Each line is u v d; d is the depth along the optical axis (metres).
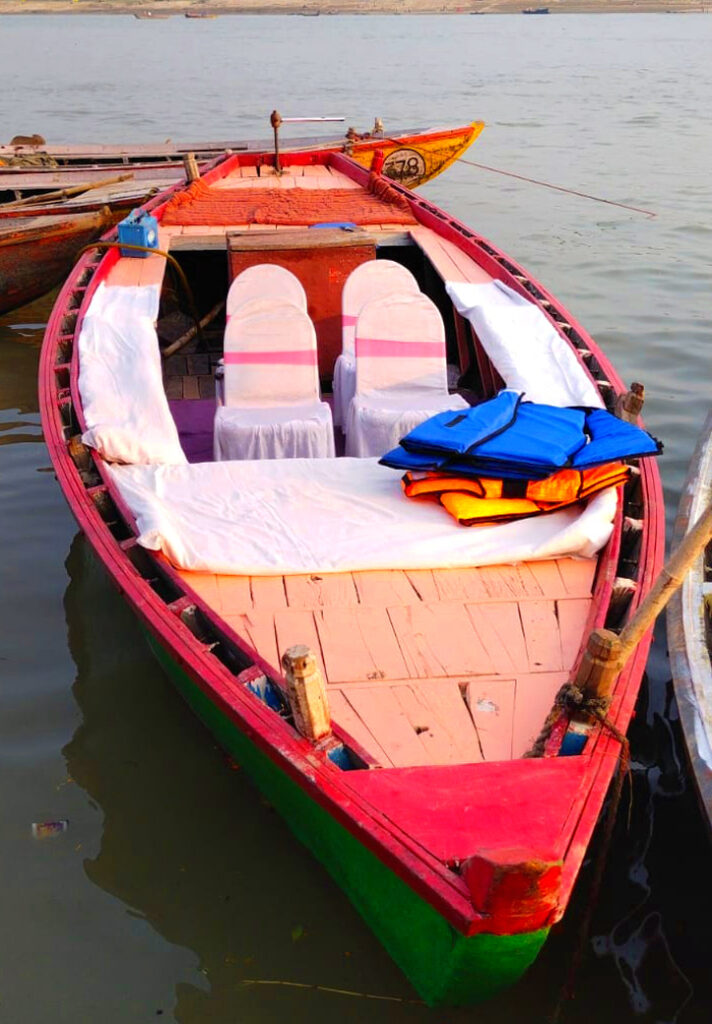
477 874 2.32
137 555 4.01
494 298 6.60
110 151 14.98
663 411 7.75
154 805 4.09
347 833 2.85
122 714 4.60
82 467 4.77
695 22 111.00
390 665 3.49
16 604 5.44
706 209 14.34
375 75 38.53
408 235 8.04
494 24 113.75
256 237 6.84
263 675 3.29
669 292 10.64
